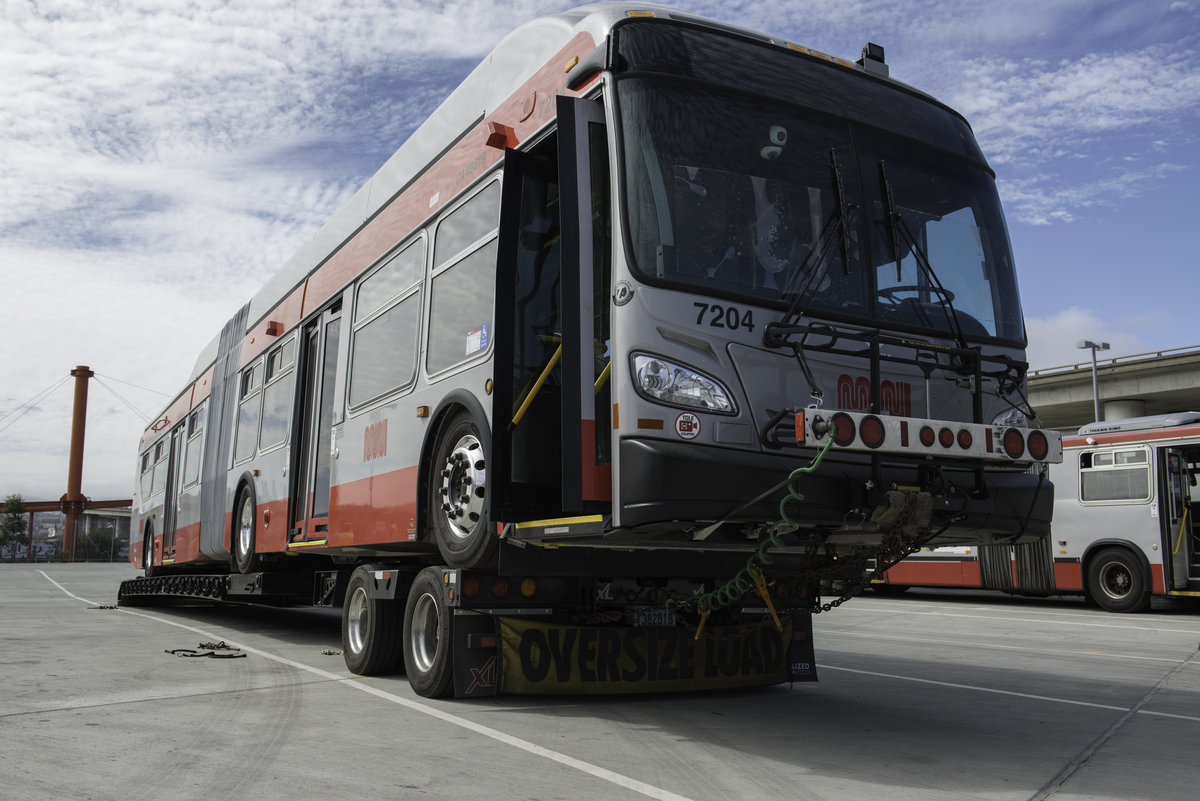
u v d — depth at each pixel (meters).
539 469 5.48
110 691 6.50
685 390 4.38
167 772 4.23
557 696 6.46
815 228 4.99
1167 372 38.81
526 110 5.75
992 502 4.86
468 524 5.83
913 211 5.39
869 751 4.93
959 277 5.47
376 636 7.07
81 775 4.16
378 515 7.16
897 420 4.29
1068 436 16.56
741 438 4.42
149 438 18.52
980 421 4.98
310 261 9.68
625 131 4.64
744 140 4.93
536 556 5.46
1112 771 4.56
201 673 7.46
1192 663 8.87
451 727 5.29
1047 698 6.77
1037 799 4.05
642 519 4.17
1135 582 15.20
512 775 4.24
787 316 4.63
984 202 5.80
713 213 4.72
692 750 4.85
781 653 6.89
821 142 5.18
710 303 4.54
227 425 12.04
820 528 4.77
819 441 4.11
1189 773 4.54
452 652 5.89
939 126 5.78
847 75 5.52
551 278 5.76
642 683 6.25
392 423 7.07
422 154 7.32
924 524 4.64
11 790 3.89
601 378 4.69
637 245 4.48
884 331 4.98
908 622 13.34
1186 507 15.20
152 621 13.17
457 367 6.11
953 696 6.82
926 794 4.09
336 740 4.93
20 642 9.88
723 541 4.72
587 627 6.19
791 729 5.48
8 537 88.00
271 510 9.80
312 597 10.09
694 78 4.90
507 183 5.22
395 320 7.30
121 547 93.50
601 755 4.68
